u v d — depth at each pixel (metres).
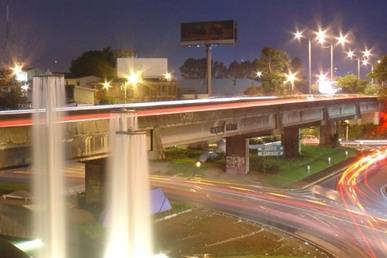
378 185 72.56
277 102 81.38
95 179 49.06
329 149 103.44
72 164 80.12
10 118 41.19
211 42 133.12
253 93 148.62
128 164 26.31
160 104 64.44
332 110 100.75
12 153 37.47
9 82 100.00
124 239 26.55
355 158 96.75
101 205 48.56
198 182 69.56
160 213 52.50
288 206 58.03
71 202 51.38
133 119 29.05
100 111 49.22
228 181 71.00
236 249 42.91
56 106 35.94
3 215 40.38
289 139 92.19
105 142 44.31
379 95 130.50
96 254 37.47
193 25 134.25
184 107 61.91
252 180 72.12
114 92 126.56
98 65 147.00
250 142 104.06
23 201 47.53
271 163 81.12
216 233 47.22
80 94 118.88
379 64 131.12
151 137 51.12
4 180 67.06
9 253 32.91
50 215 36.78
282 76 149.50
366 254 42.62
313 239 46.22
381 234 48.09
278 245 44.25
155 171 75.25
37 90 36.12
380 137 128.50
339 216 54.25
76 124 41.19
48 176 36.56
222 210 55.28
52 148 36.31
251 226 49.66
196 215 53.00
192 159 84.94
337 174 80.62
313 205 58.97
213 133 62.94
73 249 38.25
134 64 136.12
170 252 41.41
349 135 129.50
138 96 127.38
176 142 56.72
